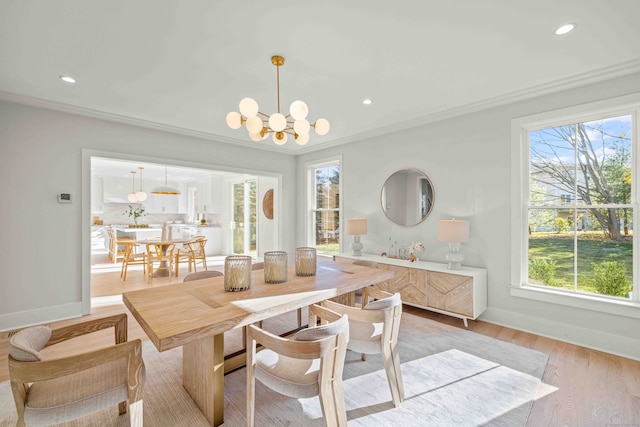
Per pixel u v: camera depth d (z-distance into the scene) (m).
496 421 1.70
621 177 2.54
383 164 4.26
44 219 3.18
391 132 4.14
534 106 2.92
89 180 3.46
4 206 2.98
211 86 2.77
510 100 3.01
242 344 2.64
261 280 2.23
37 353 1.21
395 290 3.56
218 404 1.68
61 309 3.28
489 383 2.06
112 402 1.35
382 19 1.82
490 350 2.55
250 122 1.90
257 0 1.65
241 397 1.94
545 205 2.93
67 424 1.69
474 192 3.33
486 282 3.22
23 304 3.07
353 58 2.29
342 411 1.50
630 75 2.42
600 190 2.64
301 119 1.98
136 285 4.80
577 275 2.76
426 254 3.79
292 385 1.42
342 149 4.84
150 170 7.96
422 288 3.31
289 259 5.58
